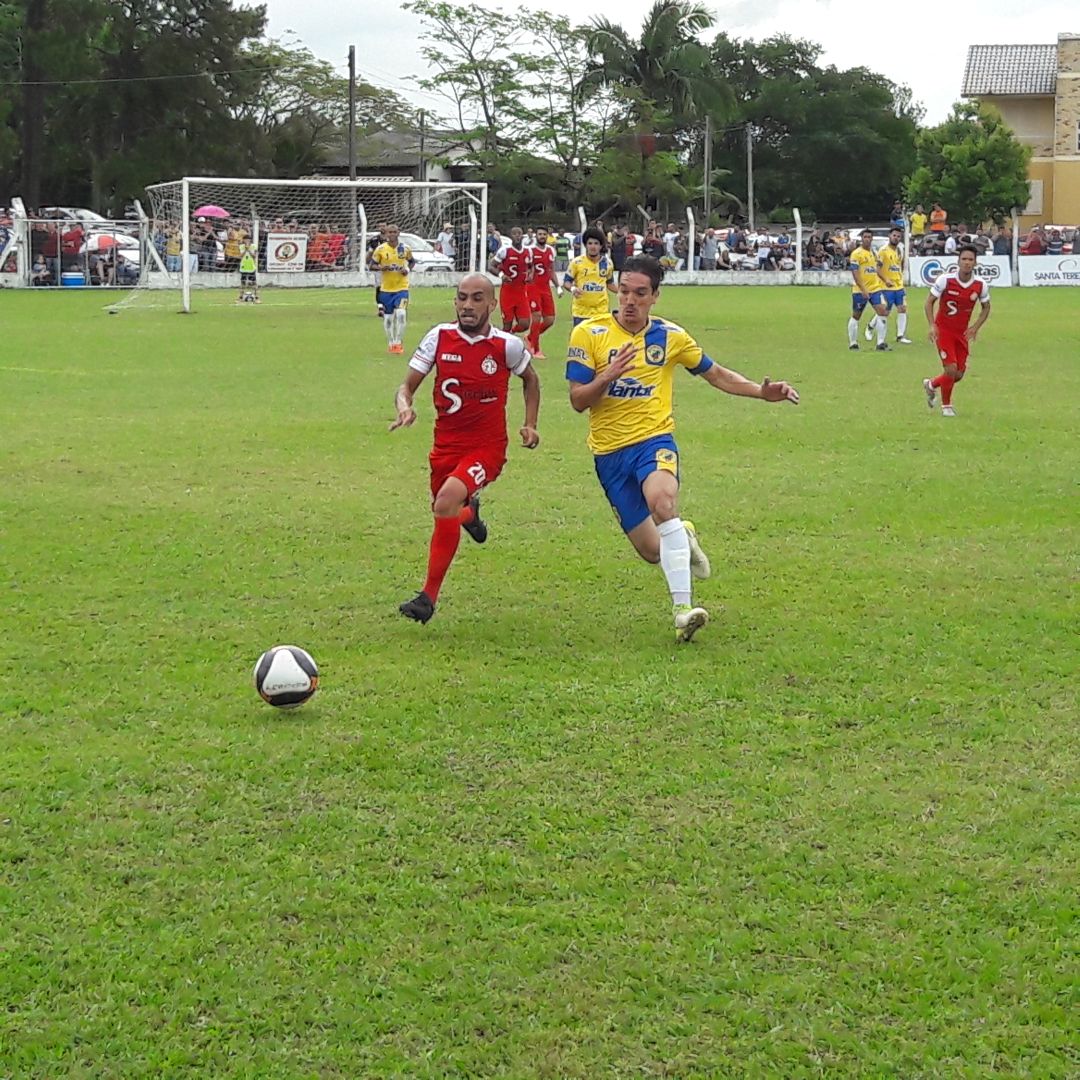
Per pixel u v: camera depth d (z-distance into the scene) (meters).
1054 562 8.32
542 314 20.91
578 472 11.23
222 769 5.20
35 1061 3.47
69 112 54.91
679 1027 3.60
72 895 4.26
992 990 3.76
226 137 56.22
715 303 34.72
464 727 5.63
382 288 21.23
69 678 6.23
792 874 4.38
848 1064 3.46
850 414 14.59
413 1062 3.47
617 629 7.03
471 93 61.28
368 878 4.37
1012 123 68.19
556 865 4.45
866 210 76.88
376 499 10.12
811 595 7.63
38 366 18.69
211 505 9.88
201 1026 3.61
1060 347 22.61
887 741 5.47
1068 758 5.30
